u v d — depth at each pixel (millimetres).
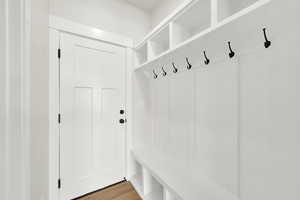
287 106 711
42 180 1069
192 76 1299
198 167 1240
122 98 2066
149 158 1643
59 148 1590
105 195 1763
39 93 952
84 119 1758
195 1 1002
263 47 797
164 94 1709
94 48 1819
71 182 1663
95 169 1837
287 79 705
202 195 957
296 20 652
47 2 1313
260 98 820
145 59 2207
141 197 1710
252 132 862
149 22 2285
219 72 1054
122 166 2068
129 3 2084
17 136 408
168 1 1859
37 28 867
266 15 703
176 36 1304
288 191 716
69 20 1604
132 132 2117
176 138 1505
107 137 1936
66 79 1624
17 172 406
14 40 405
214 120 1095
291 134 700
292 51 681
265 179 805
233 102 964
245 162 900
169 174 1254
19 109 411
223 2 890
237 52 932
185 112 1385
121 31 2012
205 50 1131
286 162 721
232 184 969
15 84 406
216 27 847
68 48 1631
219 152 1057
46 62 1246
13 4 404
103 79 1898
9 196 396
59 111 1585
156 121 1891
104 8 1865
